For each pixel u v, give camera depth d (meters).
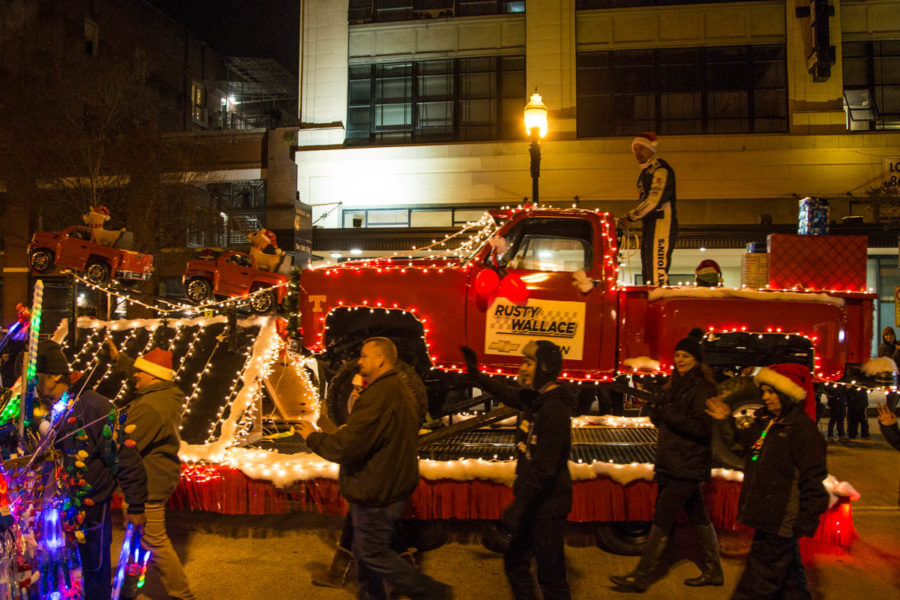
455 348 5.47
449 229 20.22
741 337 5.46
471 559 4.96
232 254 10.23
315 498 5.05
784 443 3.53
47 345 3.76
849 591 4.36
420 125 22.95
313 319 5.61
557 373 3.64
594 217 5.64
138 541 3.92
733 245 18.86
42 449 3.25
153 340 6.50
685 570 4.75
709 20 21.75
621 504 4.88
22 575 3.04
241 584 4.46
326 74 23.27
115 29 28.64
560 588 3.54
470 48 22.77
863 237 5.77
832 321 5.40
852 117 21.25
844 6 21.33
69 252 9.95
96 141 20.58
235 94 37.12
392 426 3.60
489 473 4.91
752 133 21.34
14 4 23.44
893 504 6.38
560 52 22.05
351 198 22.77
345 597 4.25
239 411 5.39
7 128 21.08
